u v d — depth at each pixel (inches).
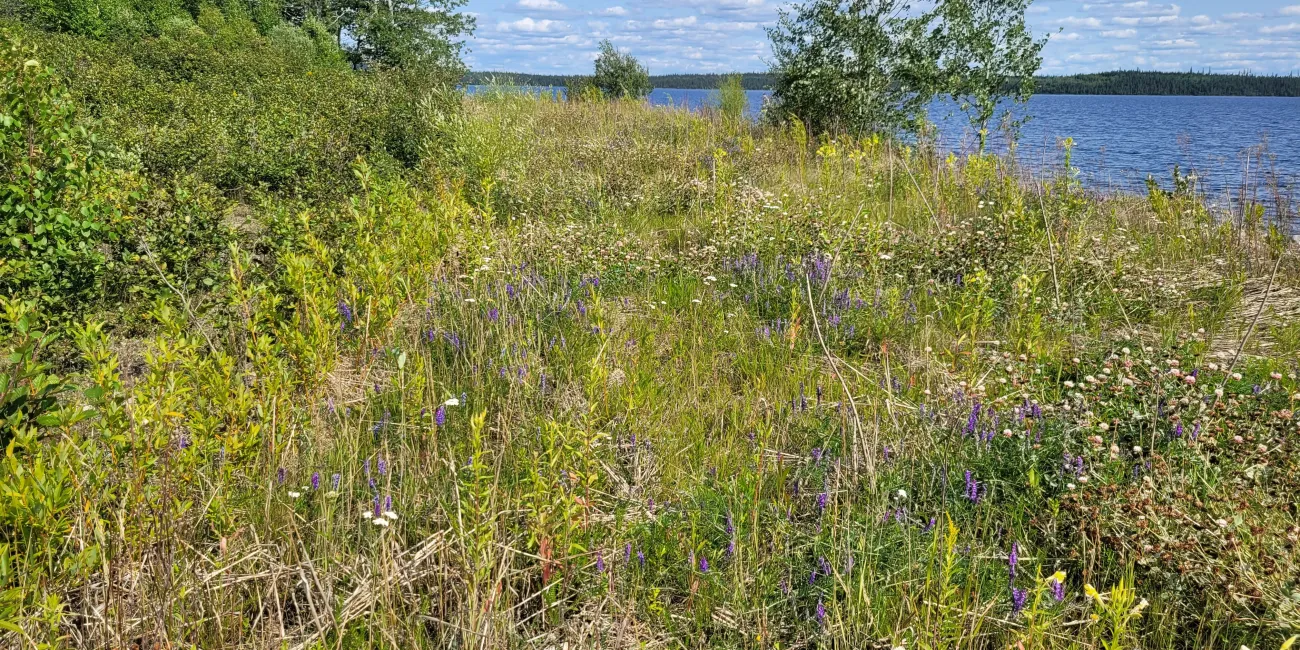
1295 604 103.2
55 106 191.8
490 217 261.3
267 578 115.9
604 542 126.6
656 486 145.2
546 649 108.1
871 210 357.1
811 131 657.0
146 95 492.1
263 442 138.5
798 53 676.7
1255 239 302.7
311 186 324.5
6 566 97.6
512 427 162.7
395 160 453.7
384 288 195.5
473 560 107.6
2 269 168.7
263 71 779.4
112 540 110.7
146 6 1208.2
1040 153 403.2
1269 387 171.0
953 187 389.1
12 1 1058.7
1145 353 187.6
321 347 163.0
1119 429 150.6
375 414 165.8
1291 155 1035.9
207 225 232.8
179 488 121.6
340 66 1274.6
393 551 116.8
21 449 120.1
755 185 429.4
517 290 227.1
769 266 261.0
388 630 103.0
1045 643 106.5
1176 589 112.8
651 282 259.6
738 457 153.3
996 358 191.3
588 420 127.0
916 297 246.8
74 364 185.8
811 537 124.6
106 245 227.0
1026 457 140.6
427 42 1491.1
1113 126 2050.9
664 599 117.6
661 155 474.0
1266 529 117.3
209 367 140.4
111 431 115.3
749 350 207.3
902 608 110.7
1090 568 114.9
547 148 488.7
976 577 115.0
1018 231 270.8
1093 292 241.0
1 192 179.9
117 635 97.0
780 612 114.0
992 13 617.3
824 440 154.5
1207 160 934.4
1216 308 243.3
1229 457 141.6
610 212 361.7
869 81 642.8
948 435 148.9
